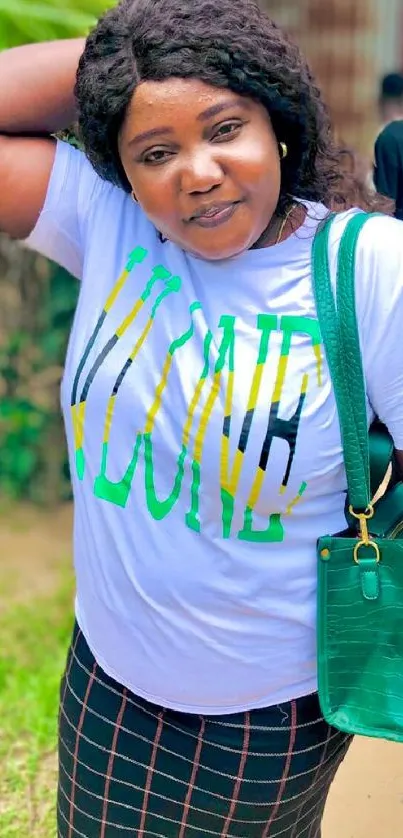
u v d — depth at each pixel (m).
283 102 1.22
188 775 1.44
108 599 1.40
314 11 5.49
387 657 1.33
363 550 1.30
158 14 1.18
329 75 5.55
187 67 1.16
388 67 5.69
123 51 1.20
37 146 1.49
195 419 1.26
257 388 1.24
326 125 1.36
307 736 1.41
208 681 1.37
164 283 1.33
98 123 1.26
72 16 2.31
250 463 1.25
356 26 5.47
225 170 1.20
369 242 1.25
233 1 1.21
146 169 1.23
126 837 1.53
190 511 1.30
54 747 2.76
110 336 1.36
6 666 3.16
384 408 1.29
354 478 1.28
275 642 1.34
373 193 1.61
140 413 1.31
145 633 1.38
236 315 1.27
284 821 1.50
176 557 1.32
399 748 2.44
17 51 1.55
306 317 1.25
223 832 1.48
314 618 1.34
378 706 1.33
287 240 1.28
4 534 4.27
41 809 2.55
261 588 1.31
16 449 4.60
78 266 1.57
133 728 1.46
